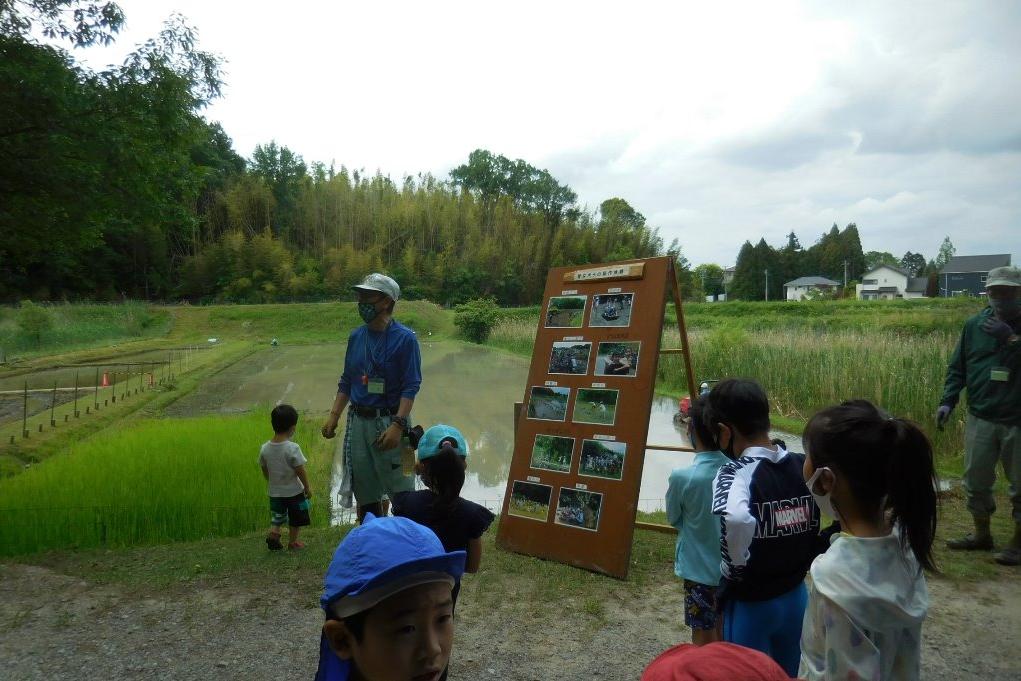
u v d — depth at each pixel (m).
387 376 4.76
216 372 23.98
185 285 60.09
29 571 4.98
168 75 7.30
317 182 71.44
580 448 5.23
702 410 3.02
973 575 4.62
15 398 17.70
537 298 67.19
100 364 27.83
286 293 59.12
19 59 6.51
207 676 3.50
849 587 1.60
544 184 88.06
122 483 7.15
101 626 4.07
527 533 5.32
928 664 3.56
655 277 5.20
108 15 6.89
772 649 2.45
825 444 1.73
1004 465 4.88
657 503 7.66
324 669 1.34
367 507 4.87
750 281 90.69
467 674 3.49
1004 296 4.75
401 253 66.19
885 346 13.93
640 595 4.47
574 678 3.46
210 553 5.36
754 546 2.29
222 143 75.94
